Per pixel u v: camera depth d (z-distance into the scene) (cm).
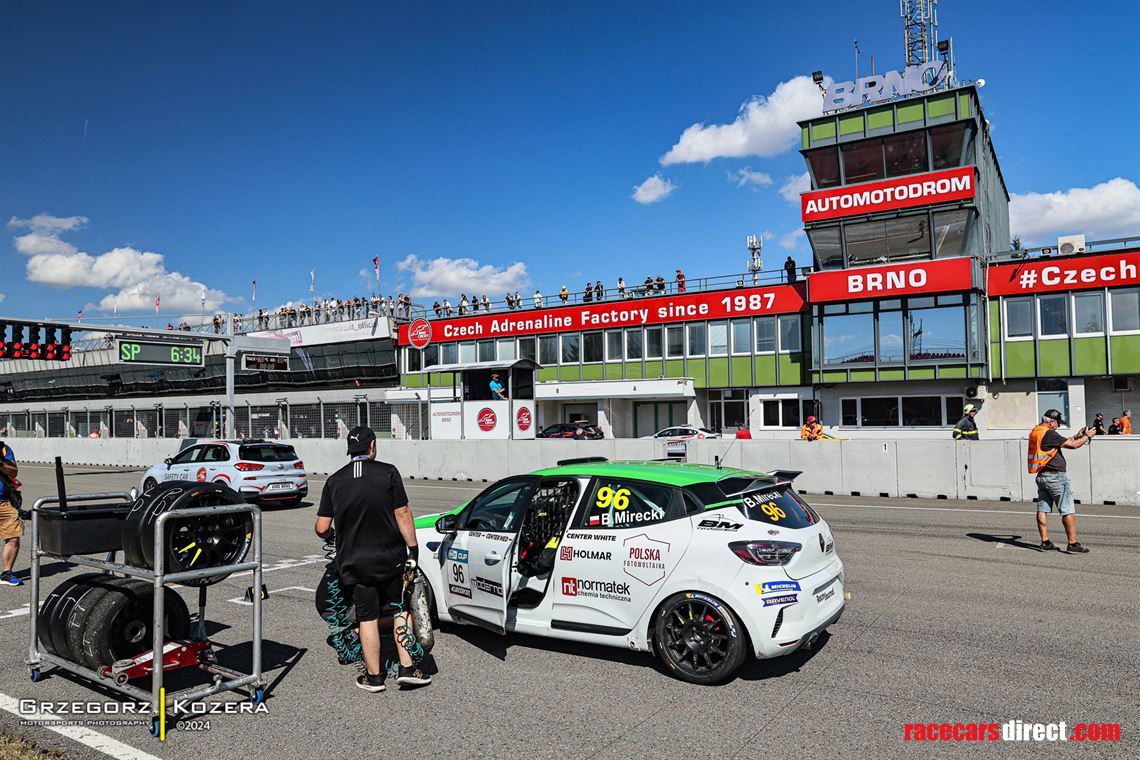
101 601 495
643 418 3700
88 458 3631
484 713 461
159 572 441
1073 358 2752
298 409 3409
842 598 555
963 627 639
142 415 4556
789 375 3278
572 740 420
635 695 488
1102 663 543
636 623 528
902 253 2945
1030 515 1343
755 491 538
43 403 6412
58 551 507
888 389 3020
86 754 410
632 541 534
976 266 2781
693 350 3528
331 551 530
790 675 523
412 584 509
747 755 398
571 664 552
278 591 820
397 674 514
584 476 576
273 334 4900
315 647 605
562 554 563
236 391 5219
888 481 1688
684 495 532
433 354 4328
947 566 901
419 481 2312
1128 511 1377
